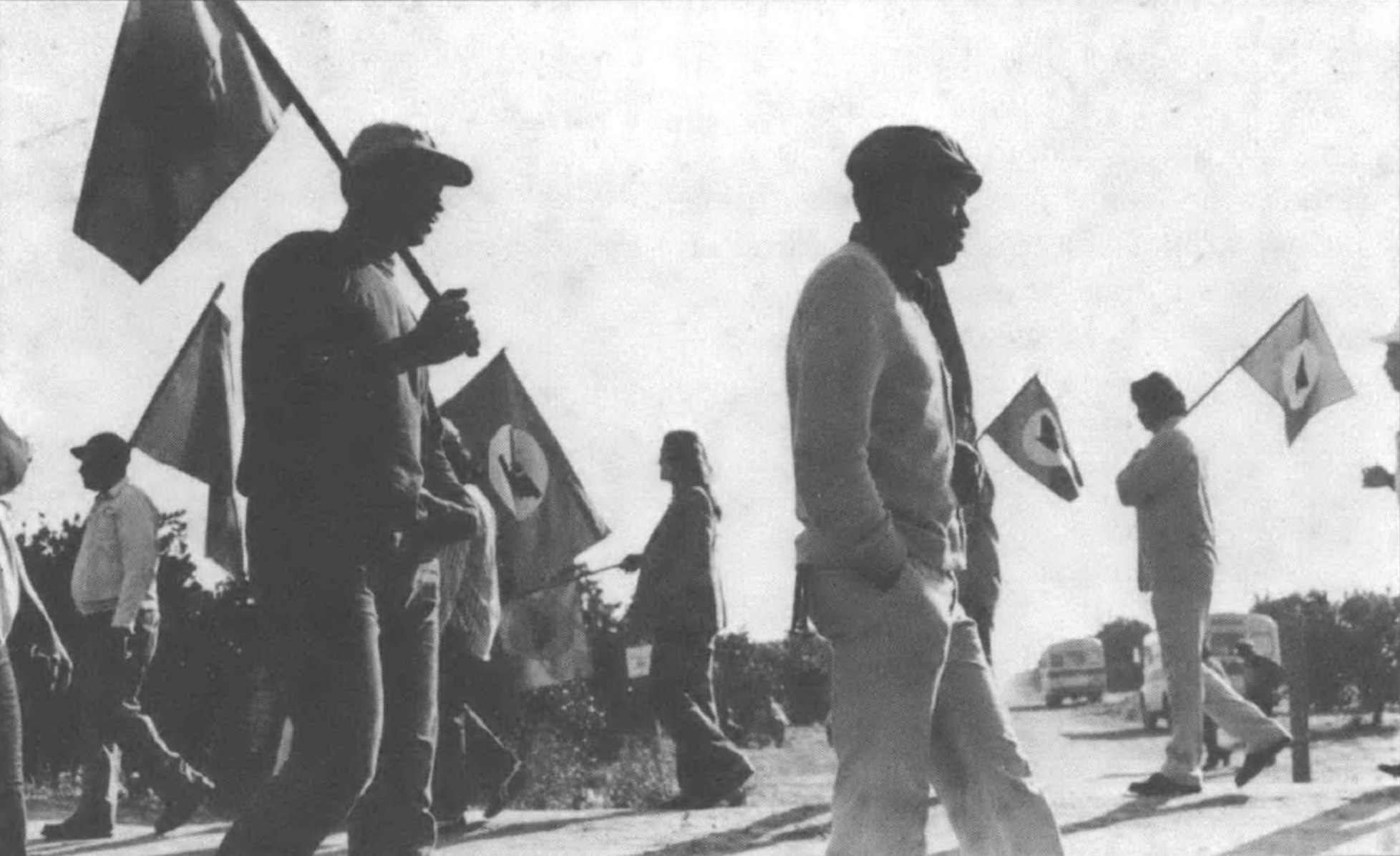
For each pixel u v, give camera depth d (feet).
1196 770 29.19
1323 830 24.39
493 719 61.52
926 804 14.82
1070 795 29.50
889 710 14.71
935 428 15.11
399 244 16.70
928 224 15.66
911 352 14.89
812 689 103.91
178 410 29.89
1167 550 29.40
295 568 15.02
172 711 47.21
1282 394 40.40
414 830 18.29
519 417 34.19
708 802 32.12
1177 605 29.37
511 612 34.91
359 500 15.16
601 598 70.33
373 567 15.37
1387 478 27.94
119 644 30.17
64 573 46.55
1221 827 25.11
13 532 21.94
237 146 17.19
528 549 34.01
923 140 15.64
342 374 15.14
